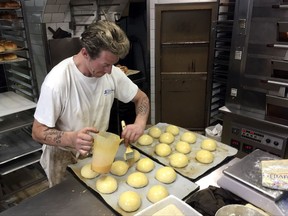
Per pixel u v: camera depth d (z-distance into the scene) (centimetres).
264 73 189
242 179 91
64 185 102
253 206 86
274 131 190
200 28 290
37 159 217
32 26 213
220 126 257
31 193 227
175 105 319
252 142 202
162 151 126
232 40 200
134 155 121
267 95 190
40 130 112
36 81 221
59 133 109
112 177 108
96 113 130
